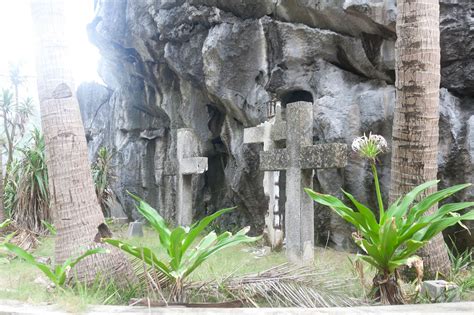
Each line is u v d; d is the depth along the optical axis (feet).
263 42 29.40
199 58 33.83
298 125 19.77
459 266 15.92
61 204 12.86
